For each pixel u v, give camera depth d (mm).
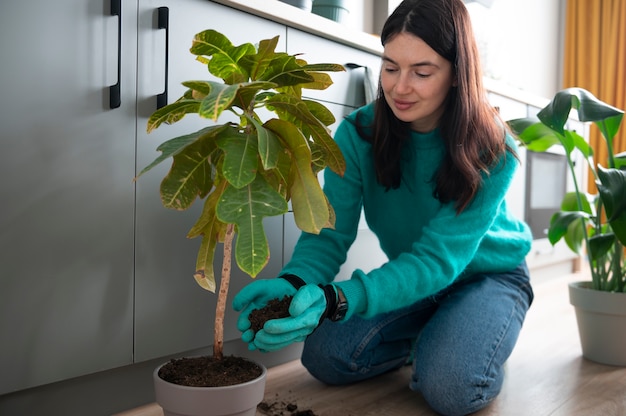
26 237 941
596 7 3633
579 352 1642
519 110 2477
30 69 930
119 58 1042
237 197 760
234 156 749
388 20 1075
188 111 889
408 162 1265
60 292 990
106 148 1042
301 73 858
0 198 906
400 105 1081
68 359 1009
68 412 1056
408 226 1330
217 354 923
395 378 1397
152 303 1137
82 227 1015
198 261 893
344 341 1279
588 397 1278
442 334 1201
